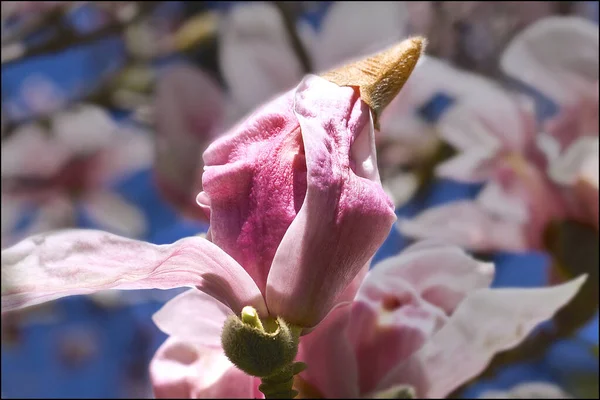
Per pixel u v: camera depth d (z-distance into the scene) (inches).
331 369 17.5
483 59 33.9
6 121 42.4
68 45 31.2
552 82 23.0
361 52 29.3
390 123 28.9
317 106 14.1
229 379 17.1
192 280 14.2
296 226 13.9
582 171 22.4
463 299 18.1
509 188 23.3
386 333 17.9
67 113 42.1
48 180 44.6
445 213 23.9
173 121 30.5
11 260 13.5
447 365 18.1
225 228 14.2
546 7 34.8
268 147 14.3
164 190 30.7
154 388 17.3
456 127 23.7
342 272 14.2
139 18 32.6
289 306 14.1
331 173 13.9
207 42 37.3
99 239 13.7
